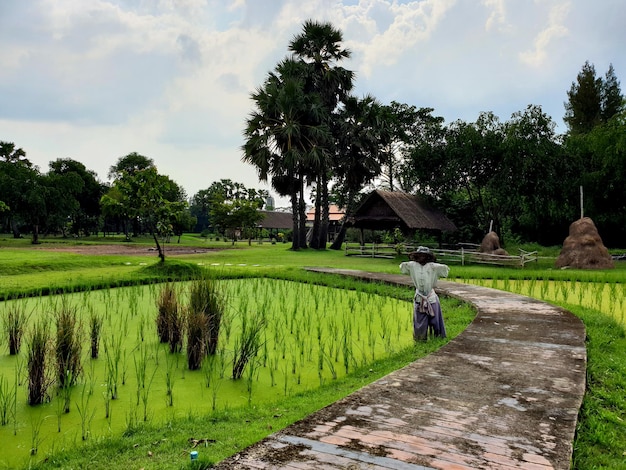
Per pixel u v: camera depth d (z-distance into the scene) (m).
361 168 33.38
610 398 4.73
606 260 19.17
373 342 7.75
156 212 16.69
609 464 3.48
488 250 23.83
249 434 3.91
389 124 33.47
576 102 42.47
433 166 29.00
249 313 10.03
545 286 12.34
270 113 29.73
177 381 5.87
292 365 6.51
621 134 25.41
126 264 19.09
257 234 58.38
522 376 4.79
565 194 27.64
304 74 31.45
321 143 30.50
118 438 4.03
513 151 25.16
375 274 16.05
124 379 5.88
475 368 5.07
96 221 64.12
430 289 7.64
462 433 3.38
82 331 7.15
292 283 15.42
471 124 27.17
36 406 5.05
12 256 19.38
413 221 25.45
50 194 42.28
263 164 29.27
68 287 12.60
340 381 5.65
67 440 4.23
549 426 3.53
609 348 6.76
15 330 7.07
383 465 2.89
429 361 5.36
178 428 4.23
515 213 34.94
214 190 83.56
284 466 2.88
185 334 7.28
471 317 8.80
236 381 5.87
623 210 29.47
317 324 9.06
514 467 2.88
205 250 35.44
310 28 32.12
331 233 59.12
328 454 3.04
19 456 3.95
